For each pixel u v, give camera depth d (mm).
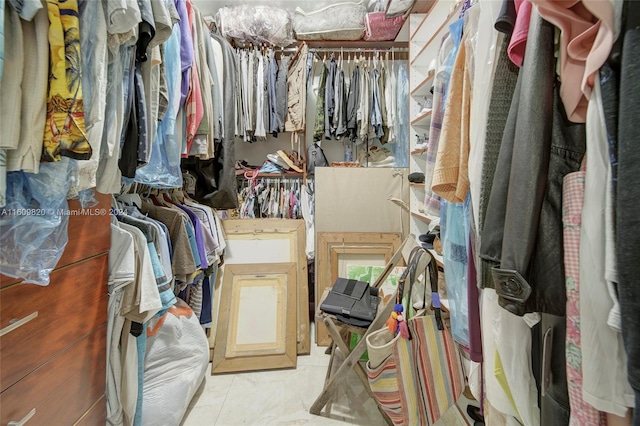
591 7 361
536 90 449
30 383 627
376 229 1953
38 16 494
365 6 2061
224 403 1279
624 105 330
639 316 320
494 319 625
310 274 2113
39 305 648
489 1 642
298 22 2000
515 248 459
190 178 1619
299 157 2186
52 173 566
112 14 604
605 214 379
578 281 416
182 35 1077
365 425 1165
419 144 1764
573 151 456
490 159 583
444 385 1012
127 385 934
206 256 1455
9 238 549
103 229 861
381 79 2033
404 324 987
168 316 1178
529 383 585
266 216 2084
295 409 1249
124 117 759
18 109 477
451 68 969
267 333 1595
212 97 1396
